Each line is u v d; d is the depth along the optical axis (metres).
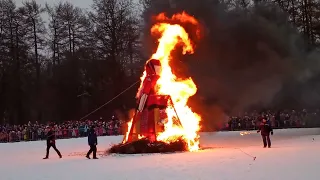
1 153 24.61
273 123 41.94
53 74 64.12
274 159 14.77
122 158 18.42
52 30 65.75
